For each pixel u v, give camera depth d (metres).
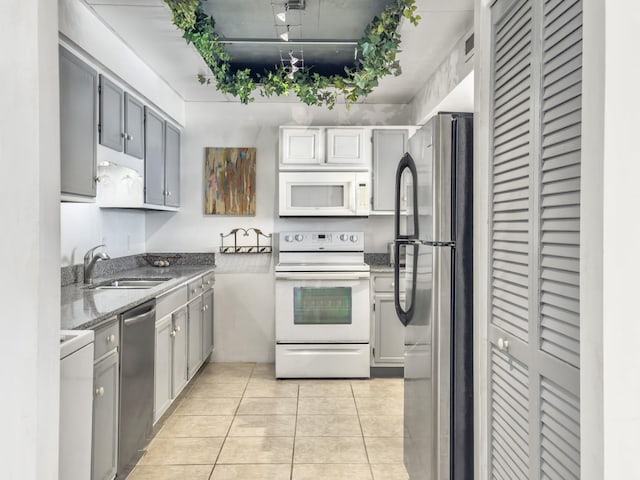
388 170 4.41
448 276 1.94
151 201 3.76
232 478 2.53
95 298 2.60
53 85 1.09
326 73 4.12
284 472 2.60
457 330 1.95
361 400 3.71
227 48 3.61
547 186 1.13
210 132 4.72
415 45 3.22
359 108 4.73
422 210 2.13
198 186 4.73
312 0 2.84
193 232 4.73
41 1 1.03
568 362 1.03
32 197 1.02
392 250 4.43
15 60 1.01
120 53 3.08
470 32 2.94
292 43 3.45
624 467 0.75
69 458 1.66
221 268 4.74
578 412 1.00
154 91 3.77
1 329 0.99
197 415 3.40
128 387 2.46
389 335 4.33
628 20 0.74
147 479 2.52
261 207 4.73
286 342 4.22
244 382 4.14
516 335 1.29
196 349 3.94
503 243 1.38
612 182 0.74
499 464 1.40
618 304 0.75
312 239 4.59
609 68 0.74
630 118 0.74
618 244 0.75
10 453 1.00
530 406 1.20
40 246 1.03
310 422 3.28
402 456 2.78
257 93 4.42
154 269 4.24
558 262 1.08
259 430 3.15
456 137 1.94
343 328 4.23
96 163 2.73
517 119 1.29
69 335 1.77
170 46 3.23
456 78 3.21
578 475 1.00
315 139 4.40
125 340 2.41
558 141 1.08
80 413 1.74
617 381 0.75
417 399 2.21
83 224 3.38
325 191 4.43
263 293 4.74
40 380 1.03
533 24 1.19
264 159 4.73
